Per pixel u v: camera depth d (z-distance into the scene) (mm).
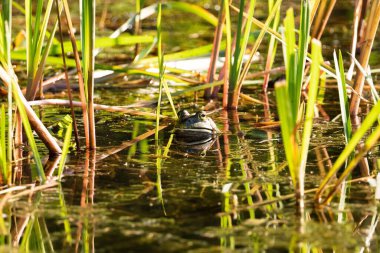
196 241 4172
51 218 4570
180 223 4461
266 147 6332
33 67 6219
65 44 8133
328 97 8477
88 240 4195
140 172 5551
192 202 4840
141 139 6648
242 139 6648
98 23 12898
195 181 5305
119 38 8359
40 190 5109
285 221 4484
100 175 5465
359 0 6805
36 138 6633
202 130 6809
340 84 5305
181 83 9039
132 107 8023
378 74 9312
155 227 4391
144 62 9031
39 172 5242
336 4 14875
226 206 4750
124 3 14961
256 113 7730
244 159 5922
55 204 4816
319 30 8289
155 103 8242
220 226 4406
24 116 5125
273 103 8242
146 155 6066
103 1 15195
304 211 4660
